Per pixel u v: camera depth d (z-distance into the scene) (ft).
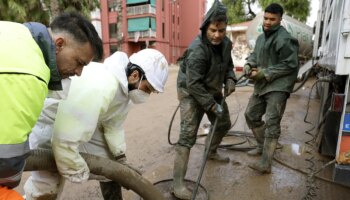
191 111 8.68
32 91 3.26
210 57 8.50
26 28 3.65
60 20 3.90
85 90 4.70
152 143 13.64
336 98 9.32
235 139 14.42
